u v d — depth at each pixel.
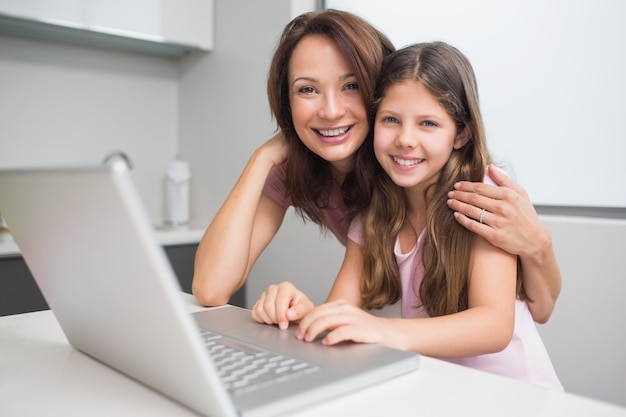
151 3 2.13
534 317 1.06
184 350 0.39
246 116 2.21
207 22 2.31
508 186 0.94
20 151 2.13
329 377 0.48
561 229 1.50
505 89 1.72
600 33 1.51
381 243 1.05
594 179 1.56
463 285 0.92
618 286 1.40
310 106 1.02
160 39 2.17
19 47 2.10
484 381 0.52
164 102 2.53
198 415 0.43
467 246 0.91
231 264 1.02
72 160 2.26
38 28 1.98
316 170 1.18
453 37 1.83
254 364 0.52
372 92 1.00
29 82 2.14
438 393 0.48
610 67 1.50
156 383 0.47
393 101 0.92
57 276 0.51
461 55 0.98
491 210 0.87
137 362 0.48
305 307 0.71
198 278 1.01
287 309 0.69
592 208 1.56
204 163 2.42
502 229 0.86
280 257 2.15
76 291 0.50
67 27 1.96
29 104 2.14
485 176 0.97
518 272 0.98
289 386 0.46
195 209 2.48
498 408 0.45
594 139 1.55
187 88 2.51
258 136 2.16
